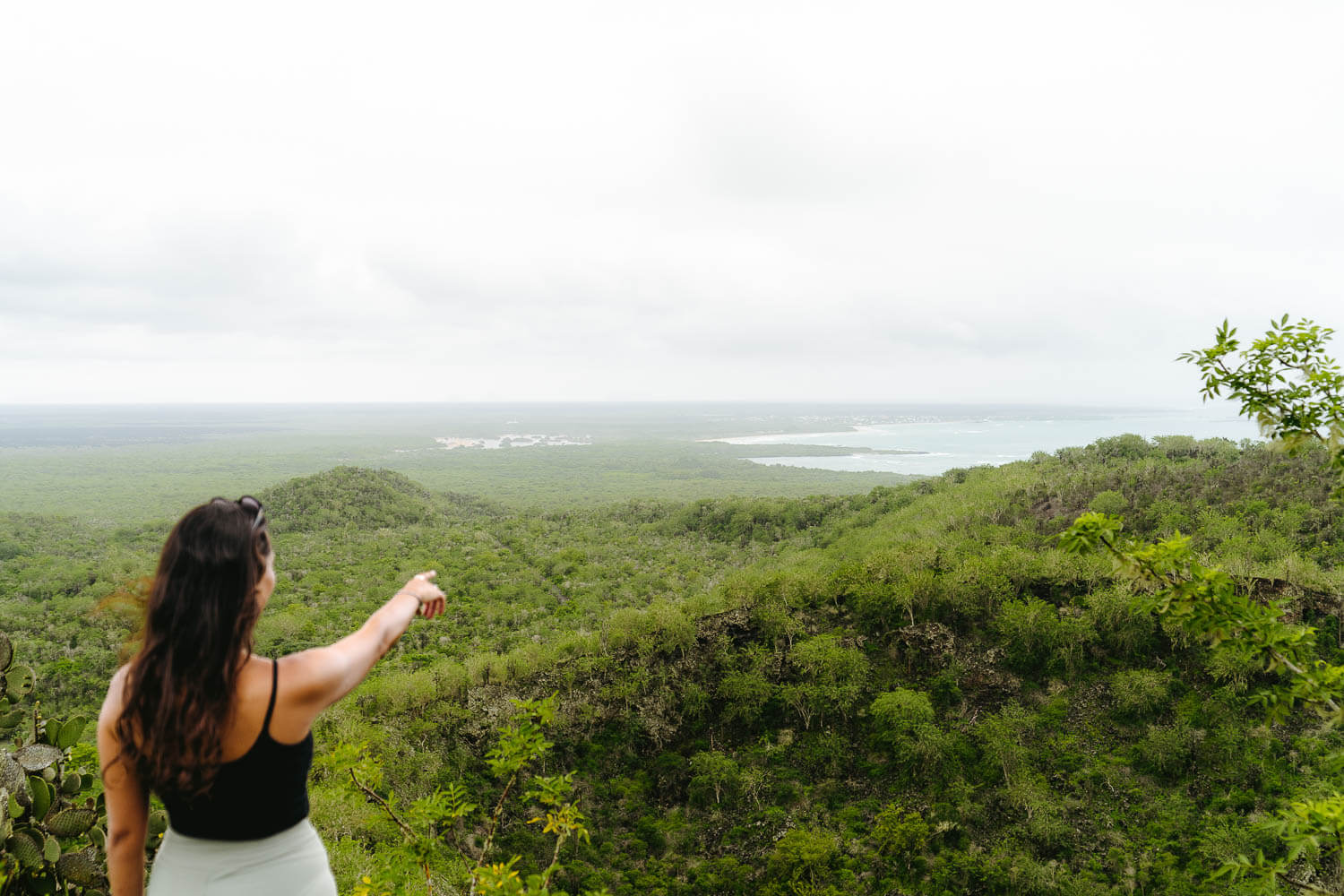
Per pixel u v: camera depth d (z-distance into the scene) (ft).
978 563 110.83
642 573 250.98
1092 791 79.36
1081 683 92.17
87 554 328.08
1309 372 14.84
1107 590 97.35
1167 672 89.51
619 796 87.66
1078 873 71.20
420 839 12.73
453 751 89.66
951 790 81.30
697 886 75.00
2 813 9.18
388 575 248.73
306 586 231.91
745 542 310.86
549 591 233.96
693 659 105.91
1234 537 117.39
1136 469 168.04
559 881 73.51
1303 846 13.43
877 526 227.40
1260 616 13.82
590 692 100.73
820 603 117.29
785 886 73.15
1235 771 76.84
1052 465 209.26
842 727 93.61
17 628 189.67
